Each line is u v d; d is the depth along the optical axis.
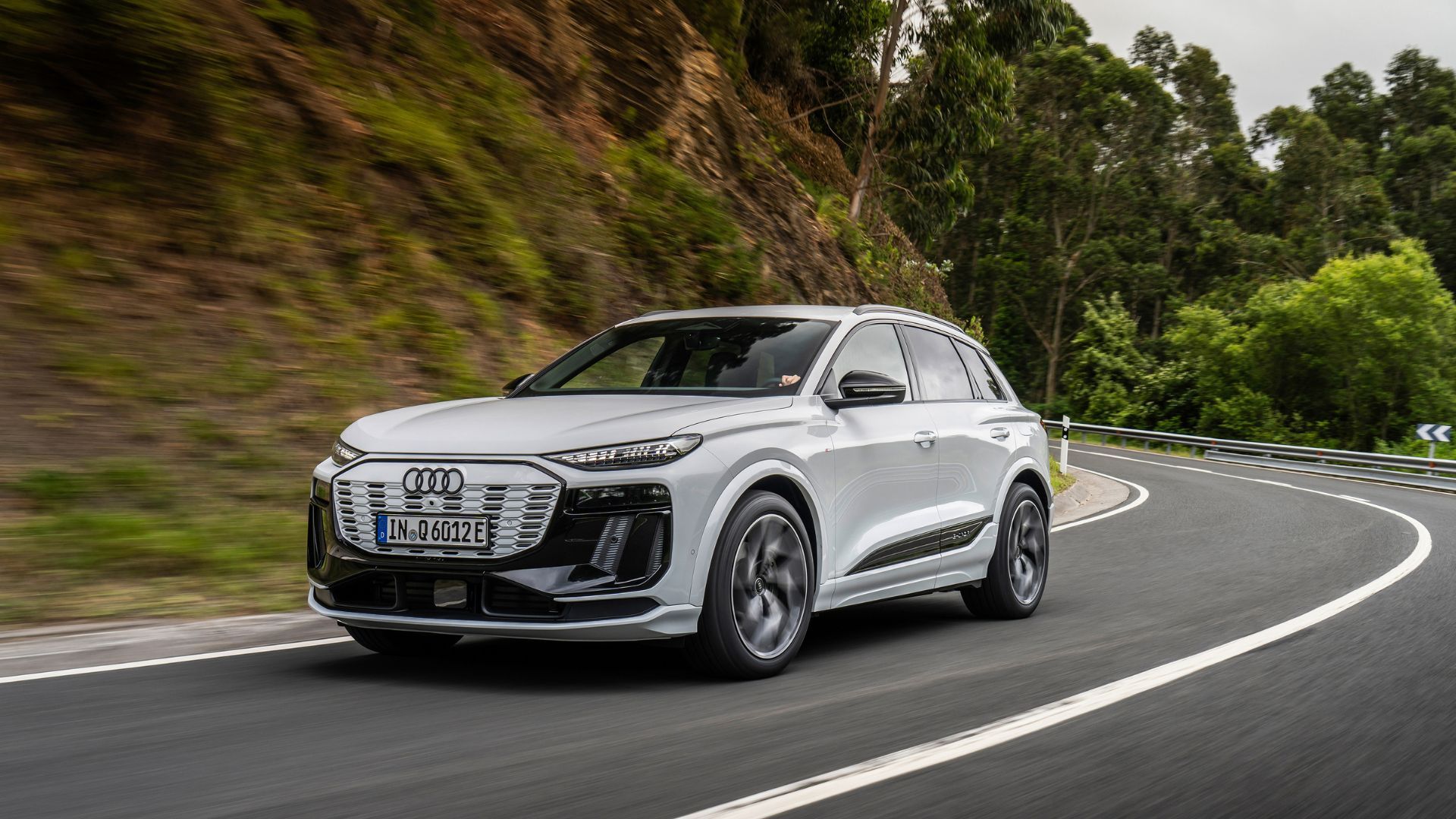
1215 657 5.32
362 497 4.46
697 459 4.50
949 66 30.28
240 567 6.62
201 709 4.03
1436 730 4.12
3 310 7.64
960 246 64.88
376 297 10.27
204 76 9.77
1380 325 44.81
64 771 3.26
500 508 4.28
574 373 5.72
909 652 5.44
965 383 6.64
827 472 5.13
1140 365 55.78
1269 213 66.06
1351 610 6.89
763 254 16.72
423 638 5.09
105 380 7.64
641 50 17.91
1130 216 63.56
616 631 4.29
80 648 5.02
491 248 11.92
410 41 13.04
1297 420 48.34
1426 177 69.31
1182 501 17.02
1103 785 3.35
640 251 14.44
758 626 4.73
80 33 8.98
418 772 3.29
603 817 2.92
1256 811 3.17
